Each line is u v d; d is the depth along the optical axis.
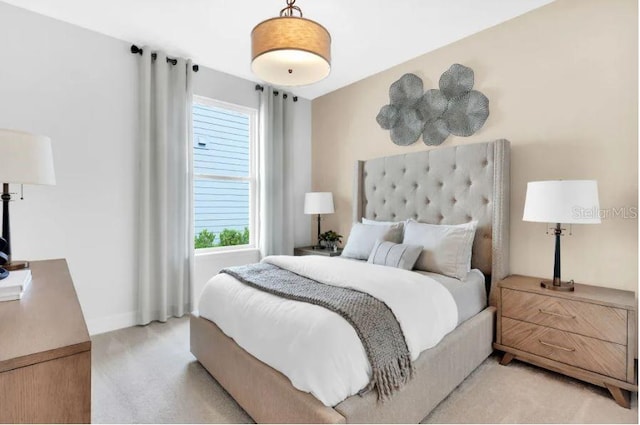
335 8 2.43
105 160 2.84
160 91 3.05
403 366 1.50
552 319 2.02
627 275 2.10
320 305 1.57
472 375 2.12
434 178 2.97
